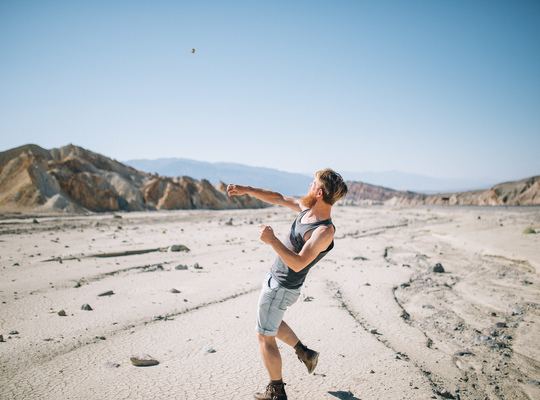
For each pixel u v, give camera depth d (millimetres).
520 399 3086
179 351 3842
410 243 14242
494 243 12633
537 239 13227
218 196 54750
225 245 12117
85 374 3246
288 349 4055
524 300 6289
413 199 137375
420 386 3203
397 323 5027
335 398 2965
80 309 5102
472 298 6430
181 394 2939
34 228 14797
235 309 5379
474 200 112938
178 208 45406
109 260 8797
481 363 3818
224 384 3135
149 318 4852
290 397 2965
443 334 4695
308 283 7211
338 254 11031
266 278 2775
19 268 7414
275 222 23312
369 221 27000
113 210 35000
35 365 3381
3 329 4246
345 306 5727
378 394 3045
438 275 8312
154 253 10023
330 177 2570
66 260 8469
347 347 4086
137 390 2984
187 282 6938
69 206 28391
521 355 4066
